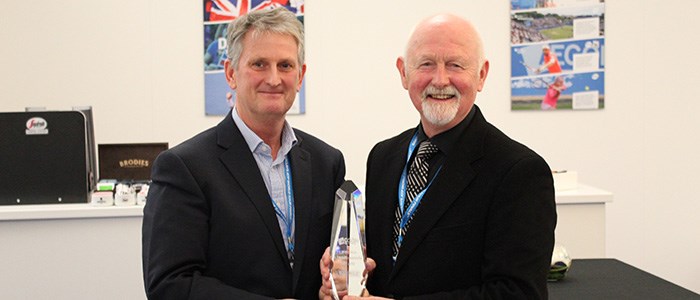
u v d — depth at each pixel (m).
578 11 4.38
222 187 1.70
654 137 4.49
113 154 3.21
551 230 1.60
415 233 1.67
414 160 1.79
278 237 1.72
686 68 4.45
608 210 4.54
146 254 1.69
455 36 1.68
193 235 1.65
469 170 1.65
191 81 4.45
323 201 1.85
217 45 4.41
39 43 4.37
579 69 4.41
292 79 1.74
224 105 4.45
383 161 1.89
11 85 4.36
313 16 4.44
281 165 1.84
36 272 2.82
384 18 4.47
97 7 4.39
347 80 4.48
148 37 4.41
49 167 2.96
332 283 1.70
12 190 2.94
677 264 4.55
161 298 1.60
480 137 1.70
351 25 4.46
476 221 1.63
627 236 4.55
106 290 2.85
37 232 2.81
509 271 1.55
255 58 1.70
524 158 1.61
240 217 1.69
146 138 4.45
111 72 4.41
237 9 4.39
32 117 2.95
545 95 4.44
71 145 2.96
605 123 4.48
